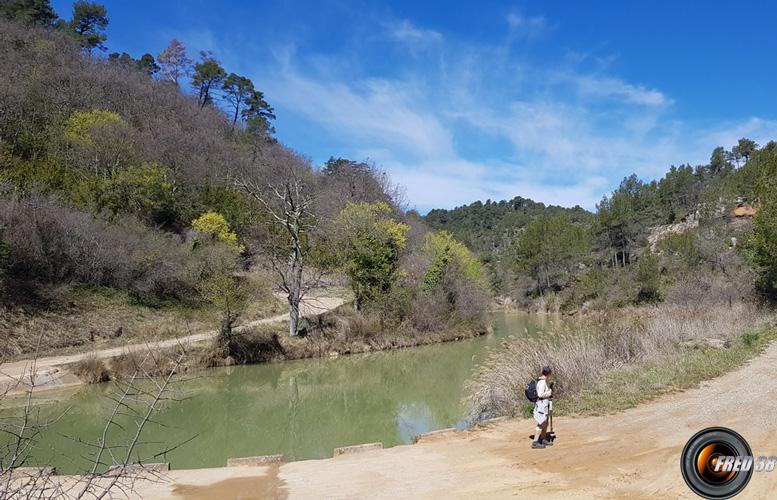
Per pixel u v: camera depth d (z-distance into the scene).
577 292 61.19
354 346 29.78
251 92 87.94
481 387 13.99
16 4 66.62
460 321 37.62
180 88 77.50
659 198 88.50
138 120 56.75
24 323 22.06
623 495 6.41
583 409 11.09
